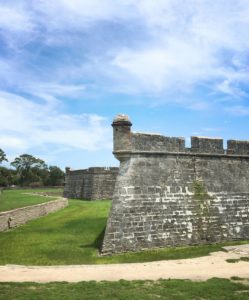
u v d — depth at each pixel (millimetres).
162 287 12727
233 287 12727
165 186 21375
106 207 41125
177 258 18031
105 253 18672
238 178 24578
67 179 66688
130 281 13508
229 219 22906
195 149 23266
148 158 21359
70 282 13516
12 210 28859
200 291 12180
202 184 22859
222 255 18516
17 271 15367
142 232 19828
